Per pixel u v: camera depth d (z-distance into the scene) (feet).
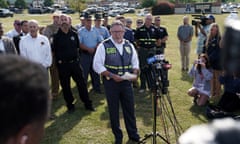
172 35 62.64
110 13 144.87
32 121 2.03
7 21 107.65
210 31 18.70
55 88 21.91
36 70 2.06
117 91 14.01
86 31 21.99
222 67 1.86
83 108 20.24
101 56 13.71
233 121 1.70
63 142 15.85
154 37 22.52
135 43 22.74
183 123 17.62
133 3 248.32
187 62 31.07
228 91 17.87
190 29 30.60
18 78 1.95
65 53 18.52
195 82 20.74
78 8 166.30
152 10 142.41
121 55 13.75
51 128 17.35
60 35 18.45
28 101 1.98
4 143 1.95
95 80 23.27
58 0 258.16
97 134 16.62
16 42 20.79
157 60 13.41
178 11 144.87
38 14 170.91
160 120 17.98
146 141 15.43
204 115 18.76
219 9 140.36
